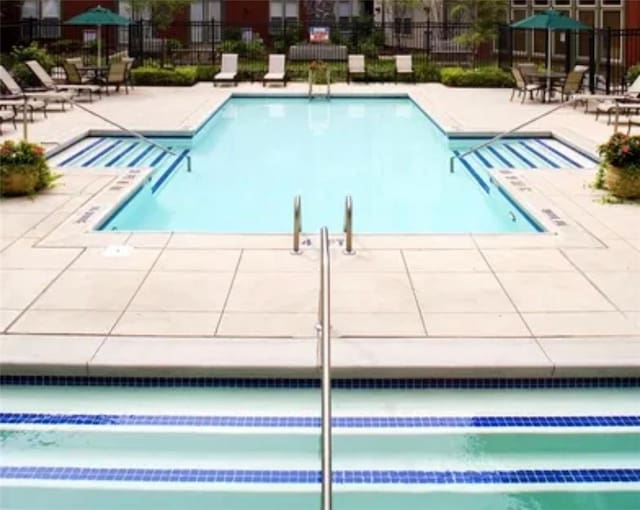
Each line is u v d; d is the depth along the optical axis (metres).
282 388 4.58
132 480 3.87
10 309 5.31
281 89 20.39
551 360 4.57
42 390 4.61
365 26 29.06
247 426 4.29
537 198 8.35
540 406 4.46
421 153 12.56
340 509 3.65
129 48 23.36
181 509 3.66
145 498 3.74
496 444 4.14
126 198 8.55
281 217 8.85
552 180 9.27
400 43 30.06
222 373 4.55
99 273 6.02
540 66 20.59
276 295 5.58
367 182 10.59
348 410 4.42
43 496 3.75
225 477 3.90
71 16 29.41
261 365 4.52
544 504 3.70
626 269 6.11
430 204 9.43
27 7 29.45
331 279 5.89
